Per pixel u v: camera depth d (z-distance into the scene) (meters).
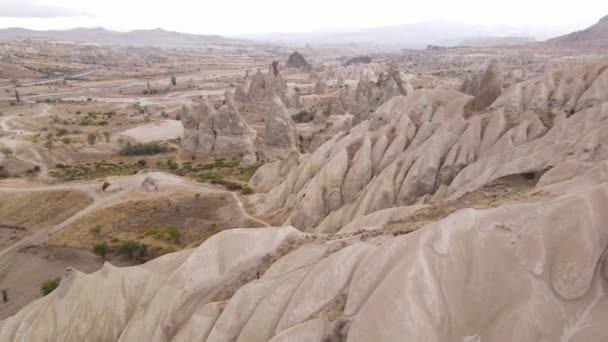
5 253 48.97
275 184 59.72
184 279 25.09
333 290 19.66
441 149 40.34
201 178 69.12
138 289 26.84
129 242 45.91
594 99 39.50
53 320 26.97
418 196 38.84
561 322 14.94
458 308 16.53
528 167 32.09
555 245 16.84
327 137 76.81
